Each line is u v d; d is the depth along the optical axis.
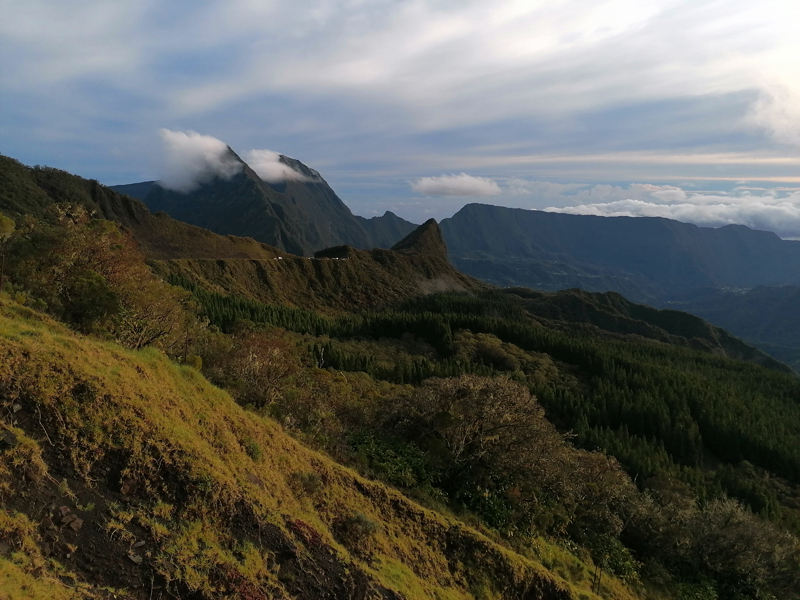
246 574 8.55
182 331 23.73
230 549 8.91
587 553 19.69
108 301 17.67
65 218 21.28
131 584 7.19
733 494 57.75
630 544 23.50
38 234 18.44
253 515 9.89
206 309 80.69
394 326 119.81
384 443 19.86
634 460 57.34
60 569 6.74
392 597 10.45
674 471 58.62
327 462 14.48
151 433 9.60
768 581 24.44
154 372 12.18
